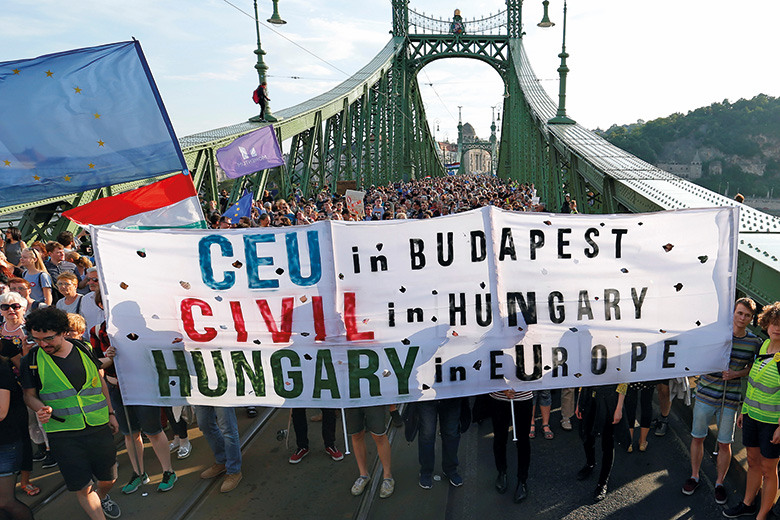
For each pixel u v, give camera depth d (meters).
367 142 29.66
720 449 3.91
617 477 4.32
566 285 3.77
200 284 3.75
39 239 7.93
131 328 3.76
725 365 3.79
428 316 3.78
